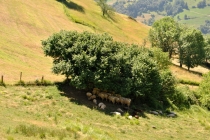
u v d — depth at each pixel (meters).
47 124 31.34
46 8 115.88
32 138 24.11
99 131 31.97
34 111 37.22
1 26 79.25
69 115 38.84
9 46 67.06
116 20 167.75
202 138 42.47
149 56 60.41
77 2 162.12
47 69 60.50
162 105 57.59
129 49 55.22
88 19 137.62
